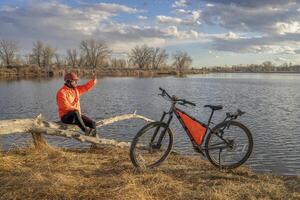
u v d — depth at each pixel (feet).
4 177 18.85
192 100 113.50
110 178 18.95
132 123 63.87
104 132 57.00
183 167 21.79
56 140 44.39
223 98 120.67
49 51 352.49
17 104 99.40
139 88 163.63
